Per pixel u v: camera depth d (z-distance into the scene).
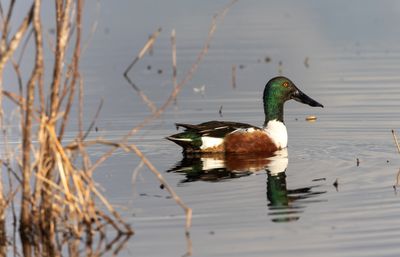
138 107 20.30
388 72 23.23
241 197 13.26
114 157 16.19
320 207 12.61
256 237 11.34
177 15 31.80
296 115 19.92
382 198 12.97
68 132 18.11
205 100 21.09
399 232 11.37
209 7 33.09
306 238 11.25
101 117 19.34
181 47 26.89
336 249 10.81
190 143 16.69
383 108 19.73
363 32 28.50
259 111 19.98
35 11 11.33
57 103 11.84
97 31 29.23
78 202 12.30
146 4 33.84
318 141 17.42
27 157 11.90
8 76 22.80
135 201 13.05
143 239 11.39
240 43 27.28
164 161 16.02
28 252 11.38
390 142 16.97
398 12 31.53
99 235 11.66
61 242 11.62
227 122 17.39
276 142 17.02
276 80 17.55
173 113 19.86
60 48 11.69
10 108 19.86
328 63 24.61
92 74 23.62
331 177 14.45
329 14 31.53
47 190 11.95
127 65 24.70
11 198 12.30
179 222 12.02
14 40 11.44
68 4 11.56
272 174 14.83
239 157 16.53
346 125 18.55
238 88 22.22
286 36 28.16
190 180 14.41
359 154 16.11
